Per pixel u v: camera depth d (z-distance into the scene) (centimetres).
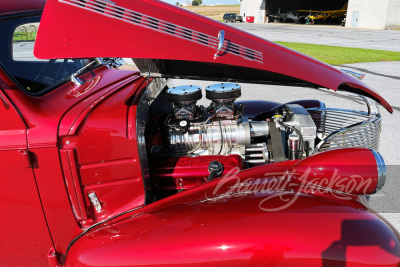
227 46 194
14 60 182
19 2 209
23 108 161
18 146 159
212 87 245
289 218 147
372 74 909
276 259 139
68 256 166
